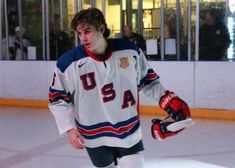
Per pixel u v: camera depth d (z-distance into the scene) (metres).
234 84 6.70
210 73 6.86
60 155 4.74
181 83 7.11
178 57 7.25
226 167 4.17
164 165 4.27
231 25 6.79
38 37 8.28
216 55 6.95
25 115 7.50
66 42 8.07
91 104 2.02
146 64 2.09
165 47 7.36
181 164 4.30
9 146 5.22
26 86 8.35
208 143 5.21
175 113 1.97
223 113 6.75
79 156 4.68
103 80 1.99
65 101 2.03
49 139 5.57
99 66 1.98
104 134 2.06
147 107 7.38
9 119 7.14
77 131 2.03
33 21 8.29
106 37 1.99
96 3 7.79
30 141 5.48
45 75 8.14
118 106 2.02
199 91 6.96
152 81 2.11
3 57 8.59
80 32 1.91
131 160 2.05
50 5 8.12
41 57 8.29
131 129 2.05
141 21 7.50
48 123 6.71
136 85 2.05
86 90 2.00
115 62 1.99
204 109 6.91
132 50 2.02
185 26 7.15
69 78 2.00
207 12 6.93
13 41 8.49
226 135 5.65
